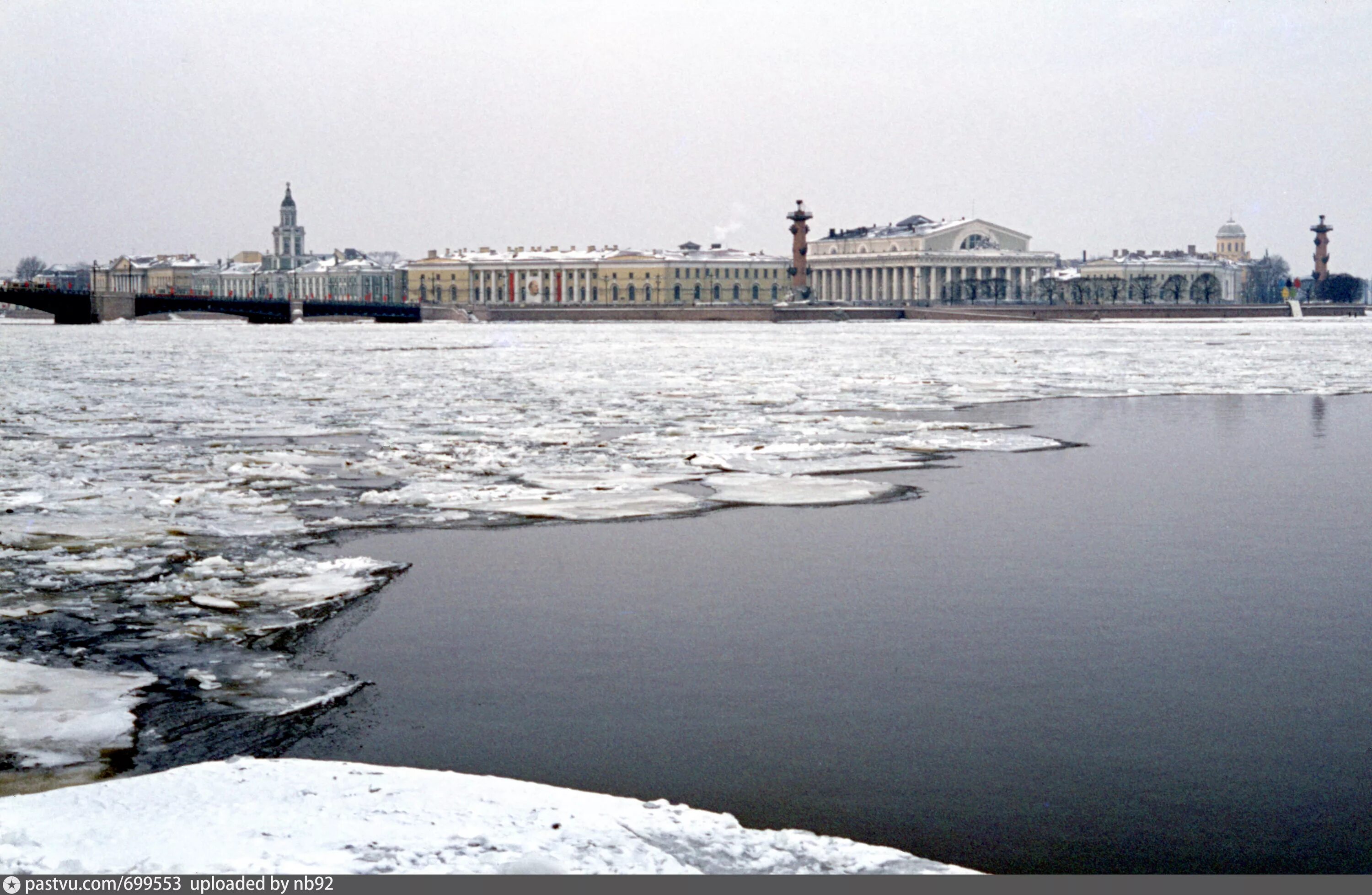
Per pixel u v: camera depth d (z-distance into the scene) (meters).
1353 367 70.00
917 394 50.16
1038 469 28.28
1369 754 11.41
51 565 18.38
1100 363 75.12
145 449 31.69
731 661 14.08
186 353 92.31
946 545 20.08
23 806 9.36
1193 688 13.16
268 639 14.88
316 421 39.25
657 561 18.89
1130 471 27.98
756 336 135.38
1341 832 9.92
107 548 19.55
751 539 20.48
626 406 44.31
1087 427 37.31
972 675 13.60
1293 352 89.88
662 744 11.66
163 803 9.41
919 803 10.42
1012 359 80.69
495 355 87.94
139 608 16.12
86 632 15.03
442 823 9.08
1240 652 14.41
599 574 18.11
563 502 23.69
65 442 33.41
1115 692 13.04
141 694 12.90
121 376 63.19
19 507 23.06
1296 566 18.55
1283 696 12.91
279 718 12.28
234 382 58.31
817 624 15.53
